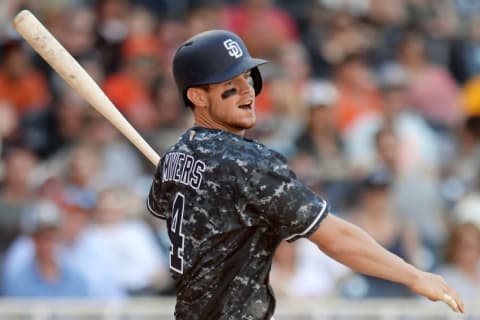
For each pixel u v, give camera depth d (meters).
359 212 34.47
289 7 47.88
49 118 39.38
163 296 33.25
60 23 43.47
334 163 37.25
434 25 49.72
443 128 44.22
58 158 37.84
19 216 34.12
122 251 32.94
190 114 39.94
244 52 16.78
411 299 31.12
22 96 40.78
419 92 44.53
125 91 40.88
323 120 37.97
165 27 44.69
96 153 36.84
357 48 46.00
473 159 39.72
